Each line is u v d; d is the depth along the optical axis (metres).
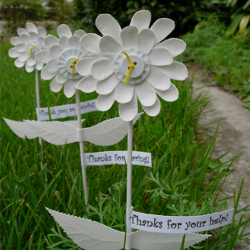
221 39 0.83
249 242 0.24
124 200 0.28
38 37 0.34
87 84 0.19
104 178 0.28
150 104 0.18
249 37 0.86
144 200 0.29
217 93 0.59
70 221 0.21
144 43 0.18
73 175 0.31
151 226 0.20
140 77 0.18
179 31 1.12
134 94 0.19
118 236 0.21
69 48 0.25
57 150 0.35
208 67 0.74
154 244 0.21
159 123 0.38
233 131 0.44
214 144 0.35
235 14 1.00
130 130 0.19
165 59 0.18
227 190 0.31
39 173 0.32
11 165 0.32
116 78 0.18
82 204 0.27
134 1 1.00
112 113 0.46
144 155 0.24
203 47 0.83
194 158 0.36
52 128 0.28
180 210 0.23
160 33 0.18
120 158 0.26
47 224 0.26
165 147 0.36
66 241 0.22
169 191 0.27
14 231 0.24
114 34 0.18
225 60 0.68
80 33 0.26
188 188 0.28
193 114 0.47
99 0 1.09
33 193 0.25
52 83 0.27
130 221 0.21
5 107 0.47
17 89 0.58
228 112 0.50
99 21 0.18
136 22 0.18
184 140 0.37
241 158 0.37
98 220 0.26
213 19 0.98
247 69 0.61
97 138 0.27
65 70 0.26
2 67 0.74
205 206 0.24
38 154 0.33
